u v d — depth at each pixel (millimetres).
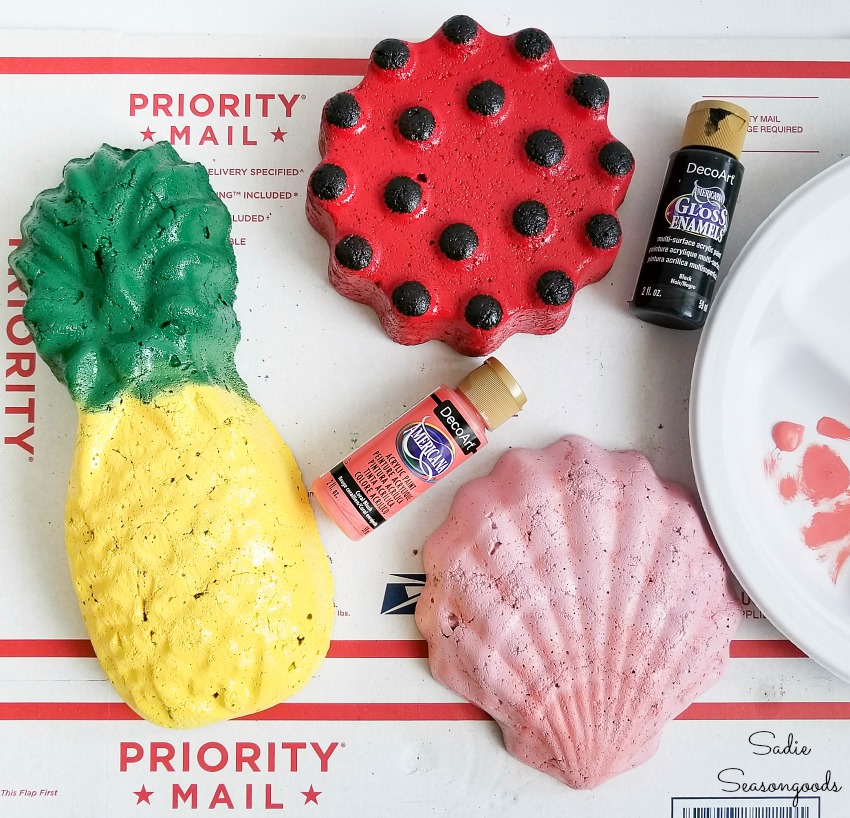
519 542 564
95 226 527
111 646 542
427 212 547
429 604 572
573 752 561
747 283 553
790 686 585
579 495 567
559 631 559
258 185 588
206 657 537
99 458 535
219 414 542
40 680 578
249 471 545
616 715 560
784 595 555
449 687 574
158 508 533
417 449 542
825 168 591
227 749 581
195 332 537
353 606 583
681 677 564
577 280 552
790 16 593
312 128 588
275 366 585
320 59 588
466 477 586
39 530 581
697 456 553
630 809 582
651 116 590
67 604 579
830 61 591
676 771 583
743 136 560
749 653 586
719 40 591
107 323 527
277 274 586
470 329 546
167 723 550
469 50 551
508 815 580
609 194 552
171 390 533
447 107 551
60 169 587
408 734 582
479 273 547
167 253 533
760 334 569
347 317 586
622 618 559
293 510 561
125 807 578
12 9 590
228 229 567
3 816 575
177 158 562
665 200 560
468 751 582
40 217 535
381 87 550
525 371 588
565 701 559
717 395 553
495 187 549
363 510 549
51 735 578
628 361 589
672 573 563
